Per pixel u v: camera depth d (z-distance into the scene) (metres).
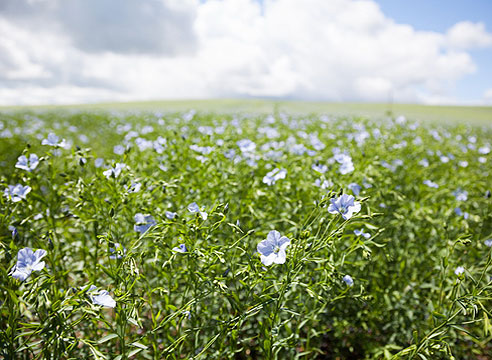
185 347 0.37
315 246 0.28
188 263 0.29
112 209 0.34
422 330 0.40
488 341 0.41
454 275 0.39
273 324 0.28
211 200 0.40
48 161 0.38
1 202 0.33
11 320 0.25
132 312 0.27
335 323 0.39
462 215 0.44
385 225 0.44
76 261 0.43
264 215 0.40
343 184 0.40
